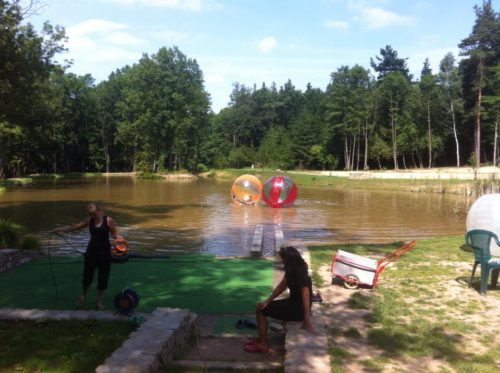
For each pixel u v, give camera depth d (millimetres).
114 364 4176
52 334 5375
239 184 26953
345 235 16297
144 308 6988
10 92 22062
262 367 4742
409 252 11453
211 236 15477
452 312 6676
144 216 21125
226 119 105438
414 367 4754
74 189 39750
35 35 23000
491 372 4629
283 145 80062
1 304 7145
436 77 65062
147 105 68125
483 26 54781
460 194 35562
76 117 75250
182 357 5031
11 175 67375
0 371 4484
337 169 77250
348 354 5043
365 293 7652
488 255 7582
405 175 49656
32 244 11562
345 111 67625
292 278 5383
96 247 6852
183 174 66688
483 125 60125
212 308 7047
